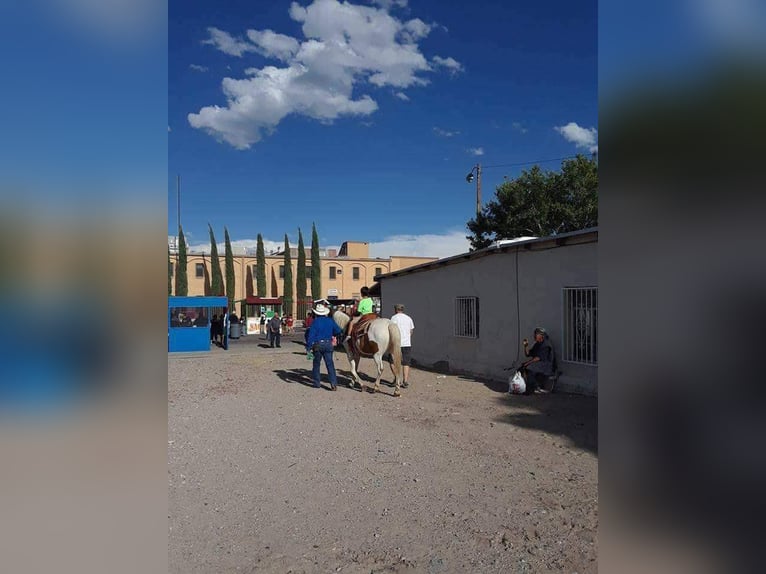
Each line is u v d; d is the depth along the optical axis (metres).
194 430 7.21
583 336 9.27
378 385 10.57
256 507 4.48
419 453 5.96
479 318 12.20
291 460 5.79
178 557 3.60
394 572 3.41
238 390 10.72
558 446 6.12
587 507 4.34
